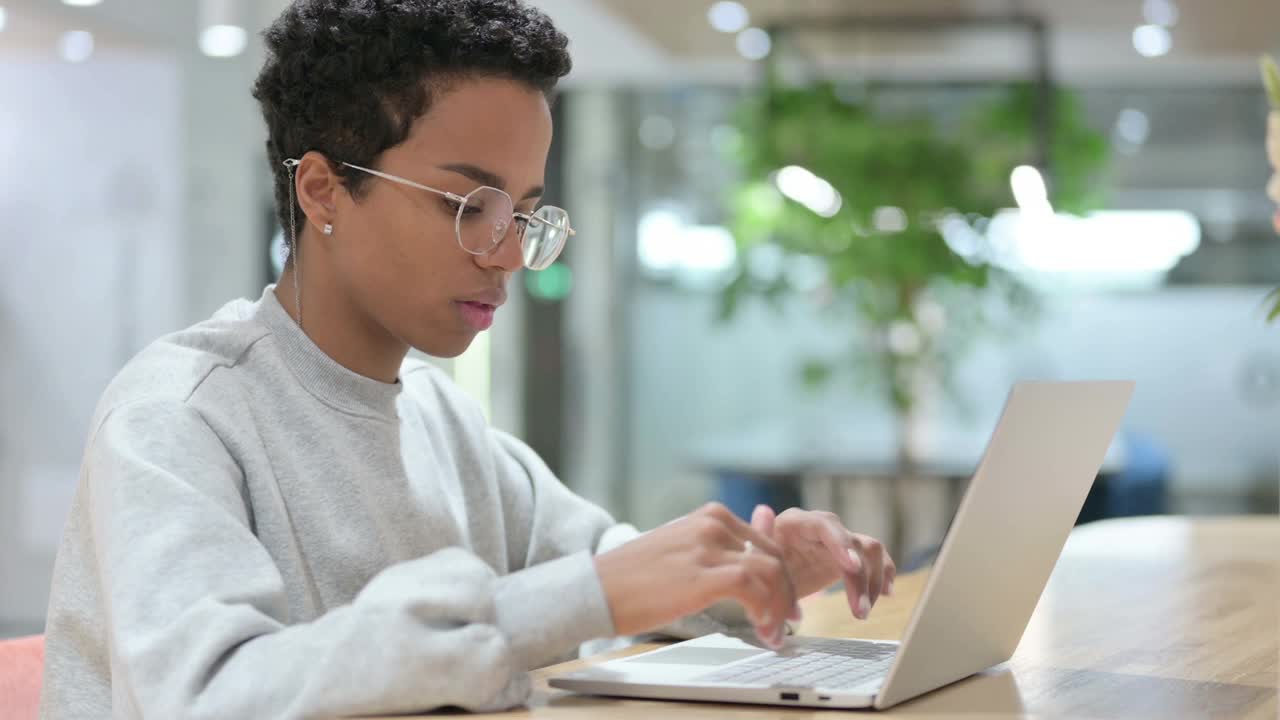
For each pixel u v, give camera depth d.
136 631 0.85
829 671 0.98
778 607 0.84
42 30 4.20
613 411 6.62
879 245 5.66
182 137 4.34
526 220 1.08
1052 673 1.03
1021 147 5.71
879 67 5.82
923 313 5.94
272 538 1.04
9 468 4.18
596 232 6.65
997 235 5.76
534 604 0.85
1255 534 2.16
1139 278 6.38
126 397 1.02
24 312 4.23
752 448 6.46
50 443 4.20
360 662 0.80
